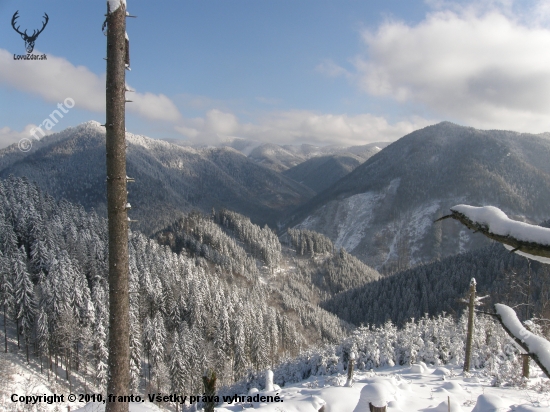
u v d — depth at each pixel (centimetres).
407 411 1014
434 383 1432
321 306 11431
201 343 4959
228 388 2997
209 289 7162
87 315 4791
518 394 1259
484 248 9512
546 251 229
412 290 9006
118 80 527
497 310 358
